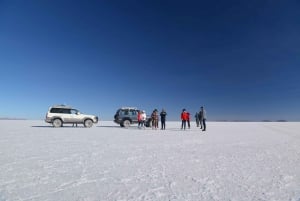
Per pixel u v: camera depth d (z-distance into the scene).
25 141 12.42
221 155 8.88
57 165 7.00
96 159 7.93
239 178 5.80
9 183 5.25
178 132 20.33
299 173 6.29
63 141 12.65
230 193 4.74
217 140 13.95
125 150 9.90
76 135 16.19
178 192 4.79
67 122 25.69
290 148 10.79
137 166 6.99
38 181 5.43
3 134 16.19
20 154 8.65
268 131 22.44
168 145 11.57
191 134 18.19
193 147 10.95
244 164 7.33
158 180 5.60
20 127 24.70
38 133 17.28
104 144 11.70
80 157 8.24
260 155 8.92
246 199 4.43
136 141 13.10
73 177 5.78
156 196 4.56
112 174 6.09
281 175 6.08
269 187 5.12
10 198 4.39
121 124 27.00
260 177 5.89
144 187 5.09
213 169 6.68
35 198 4.41
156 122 24.91
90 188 4.99
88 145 11.27
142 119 25.47
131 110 27.17
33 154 8.69
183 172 6.34
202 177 5.88
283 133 19.95
